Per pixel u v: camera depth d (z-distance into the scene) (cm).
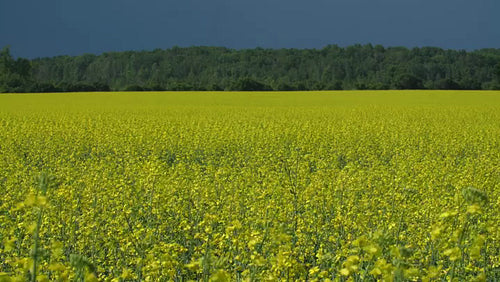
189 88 9481
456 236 459
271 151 1808
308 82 11119
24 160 1634
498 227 735
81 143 1958
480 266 710
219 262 447
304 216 856
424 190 1098
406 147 2002
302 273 536
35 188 976
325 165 1395
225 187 1060
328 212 915
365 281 510
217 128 2362
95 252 733
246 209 914
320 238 774
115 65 14738
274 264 517
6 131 2244
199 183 1077
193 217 878
